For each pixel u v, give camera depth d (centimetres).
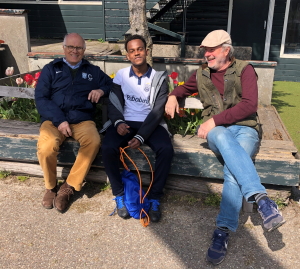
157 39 838
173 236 244
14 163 323
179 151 275
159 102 275
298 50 824
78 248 231
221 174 275
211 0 856
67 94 287
